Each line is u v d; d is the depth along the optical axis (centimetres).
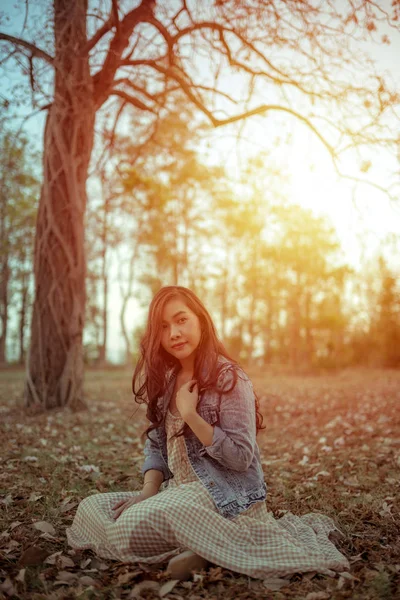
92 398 1108
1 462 471
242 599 211
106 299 3123
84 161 863
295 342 2923
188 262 2880
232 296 3591
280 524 274
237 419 241
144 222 2419
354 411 861
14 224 2491
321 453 531
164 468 275
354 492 381
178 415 257
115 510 261
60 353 851
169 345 257
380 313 3064
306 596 212
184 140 1141
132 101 930
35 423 728
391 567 237
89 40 780
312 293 3094
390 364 2975
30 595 215
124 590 219
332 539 274
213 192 1597
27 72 664
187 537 226
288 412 920
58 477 421
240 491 244
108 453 529
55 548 268
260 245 2648
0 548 267
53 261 848
